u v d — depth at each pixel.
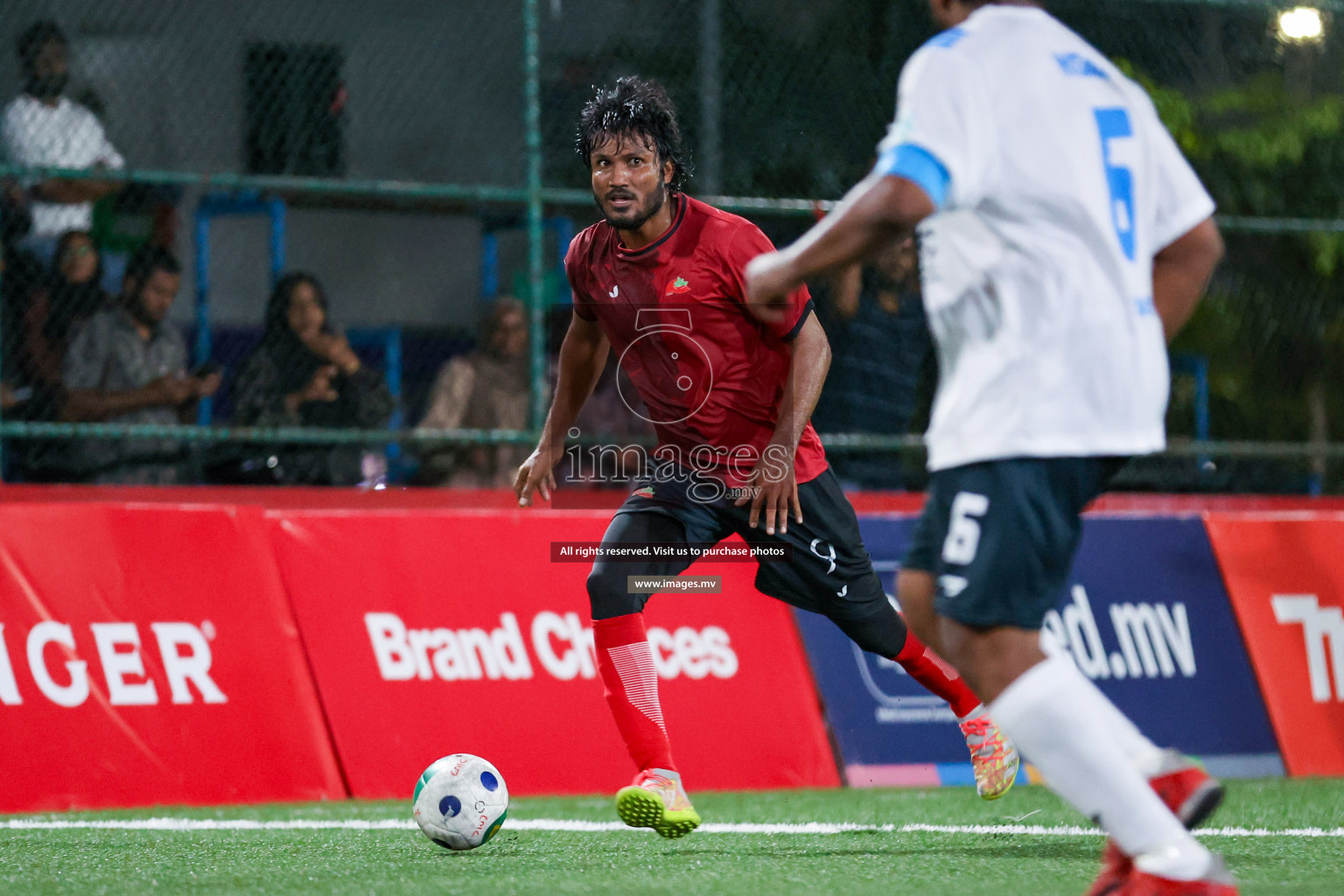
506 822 17.14
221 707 20.08
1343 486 31.53
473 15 34.78
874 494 25.89
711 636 22.30
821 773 22.14
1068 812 18.11
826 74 30.41
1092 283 9.27
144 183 24.06
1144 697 23.77
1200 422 30.94
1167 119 30.94
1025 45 9.48
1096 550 24.38
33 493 22.98
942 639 9.64
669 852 14.07
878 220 8.84
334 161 30.34
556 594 22.12
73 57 30.48
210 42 32.03
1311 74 31.89
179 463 25.56
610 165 14.32
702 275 14.54
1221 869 9.02
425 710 20.97
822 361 14.66
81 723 19.33
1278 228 29.77
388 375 32.41
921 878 12.04
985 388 9.28
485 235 31.84
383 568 21.44
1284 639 24.73
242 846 14.68
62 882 12.21
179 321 34.03
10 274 24.89
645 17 31.48
